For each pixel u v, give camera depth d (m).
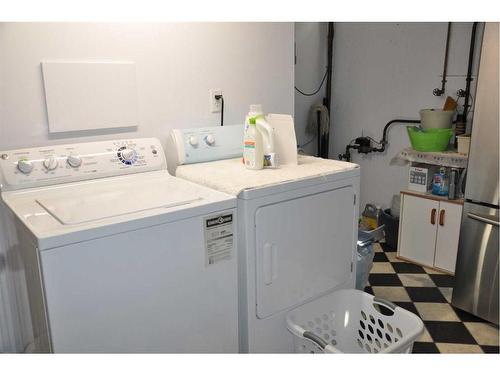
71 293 1.26
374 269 3.21
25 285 1.65
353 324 1.99
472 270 2.51
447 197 3.07
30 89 1.77
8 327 1.87
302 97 3.88
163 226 1.41
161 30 2.08
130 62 2.00
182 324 1.52
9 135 1.75
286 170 1.95
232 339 1.68
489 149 2.33
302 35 3.74
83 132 1.93
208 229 1.53
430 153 3.09
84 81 1.88
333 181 1.93
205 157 2.16
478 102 2.35
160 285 1.44
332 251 2.00
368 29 3.69
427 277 3.07
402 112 3.60
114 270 1.33
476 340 2.33
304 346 1.70
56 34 1.80
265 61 2.53
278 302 1.79
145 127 2.11
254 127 1.95
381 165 3.84
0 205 1.72
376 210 3.78
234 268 1.63
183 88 2.21
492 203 2.37
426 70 3.40
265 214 1.68
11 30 1.70
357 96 3.89
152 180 1.91
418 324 1.68
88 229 1.26
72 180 1.76
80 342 1.30
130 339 1.40
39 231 1.23
